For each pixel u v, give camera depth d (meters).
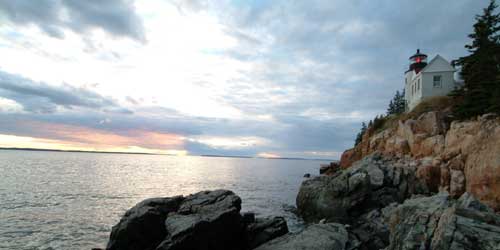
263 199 43.16
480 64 31.39
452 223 11.08
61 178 59.66
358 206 27.73
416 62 54.66
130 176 72.31
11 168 80.56
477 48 33.34
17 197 36.50
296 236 17.75
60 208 31.33
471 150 24.55
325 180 34.34
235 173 97.56
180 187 54.62
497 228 10.64
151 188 51.47
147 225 17.83
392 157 36.53
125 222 17.61
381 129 49.50
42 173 68.94
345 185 28.98
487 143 22.81
